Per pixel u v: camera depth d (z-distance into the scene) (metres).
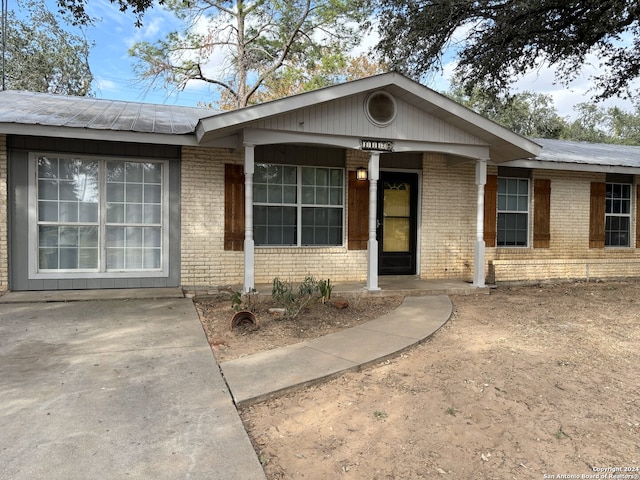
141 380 4.11
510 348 5.31
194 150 8.30
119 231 8.09
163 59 22.36
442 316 6.71
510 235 10.98
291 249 9.07
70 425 3.23
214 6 22.42
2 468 2.68
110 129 7.01
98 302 7.19
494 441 3.26
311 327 6.02
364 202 9.55
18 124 6.59
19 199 7.49
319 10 22.14
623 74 13.05
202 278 8.41
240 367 4.47
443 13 12.32
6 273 7.47
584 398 3.97
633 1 10.13
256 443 3.16
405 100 8.09
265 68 23.47
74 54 25.72
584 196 11.46
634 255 12.04
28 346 5.00
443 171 10.16
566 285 9.95
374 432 3.34
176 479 2.63
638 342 5.62
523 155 9.16
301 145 9.05
